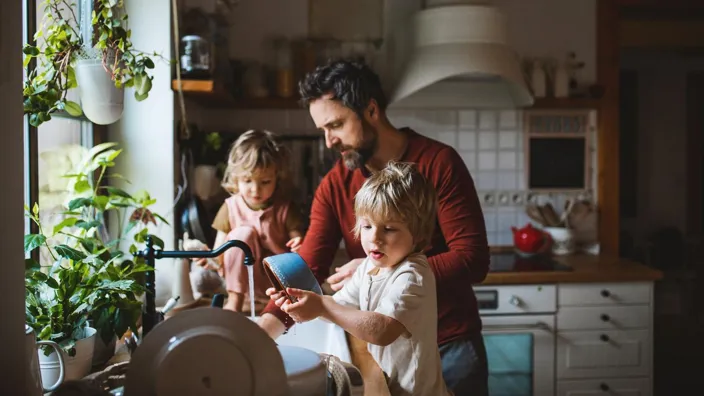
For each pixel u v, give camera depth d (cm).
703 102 586
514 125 381
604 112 380
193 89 268
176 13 256
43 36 179
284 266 145
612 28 380
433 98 373
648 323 327
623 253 574
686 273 586
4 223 119
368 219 150
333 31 367
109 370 132
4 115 118
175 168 271
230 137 338
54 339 156
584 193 386
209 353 109
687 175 590
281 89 356
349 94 191
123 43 189
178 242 269
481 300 319
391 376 149
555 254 368
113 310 163
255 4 366
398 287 146
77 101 226
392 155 199
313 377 123
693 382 441
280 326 167
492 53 319
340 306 142
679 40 506
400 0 364
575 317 324
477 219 193
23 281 123
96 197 200
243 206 258
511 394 324
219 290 258
